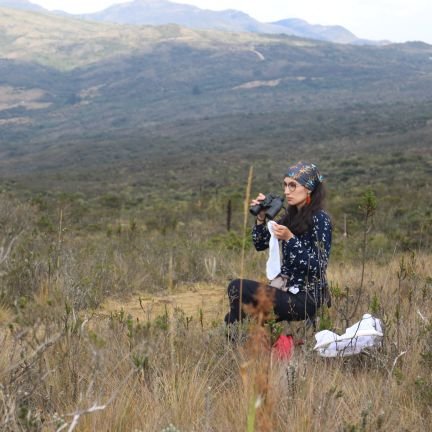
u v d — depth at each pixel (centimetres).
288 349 383
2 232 895
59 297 589
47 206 2252
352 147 12256
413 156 7500
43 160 19700
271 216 438
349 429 283
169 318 460
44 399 320
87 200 4847
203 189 6675
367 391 344
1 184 6862
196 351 404
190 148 17988
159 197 5684
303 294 437
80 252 984
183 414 304
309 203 451
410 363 393
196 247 1155
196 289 851
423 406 333
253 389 211
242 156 12800
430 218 1767
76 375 336
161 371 365
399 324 439
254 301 431
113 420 295
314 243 448
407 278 677
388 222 2038
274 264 437
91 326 484
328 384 343
